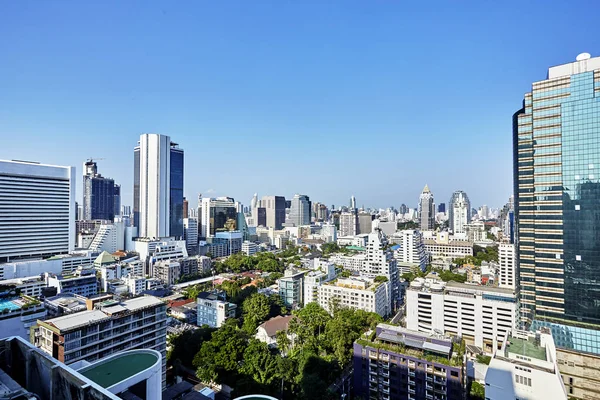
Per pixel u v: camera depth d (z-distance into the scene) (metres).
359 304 150.00
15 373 25.27
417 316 140.25
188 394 78.56
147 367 51.34
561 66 101.44
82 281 170.75
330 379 95.94
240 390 86.31
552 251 100.31
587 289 94.69
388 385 84.19
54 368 21.98
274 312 159.75
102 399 18.89
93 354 77.94
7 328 99.50
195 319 155.62
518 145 115.94
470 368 107.50
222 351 95.88
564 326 97.19
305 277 173.25
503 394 64.12
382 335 91.25
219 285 197.50
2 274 177.88
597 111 94.50
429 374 79.06
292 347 115.56
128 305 90.31
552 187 101.19
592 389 91.94
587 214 95.38
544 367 62.44
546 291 100.94
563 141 99.38
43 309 109.38
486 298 131.25
